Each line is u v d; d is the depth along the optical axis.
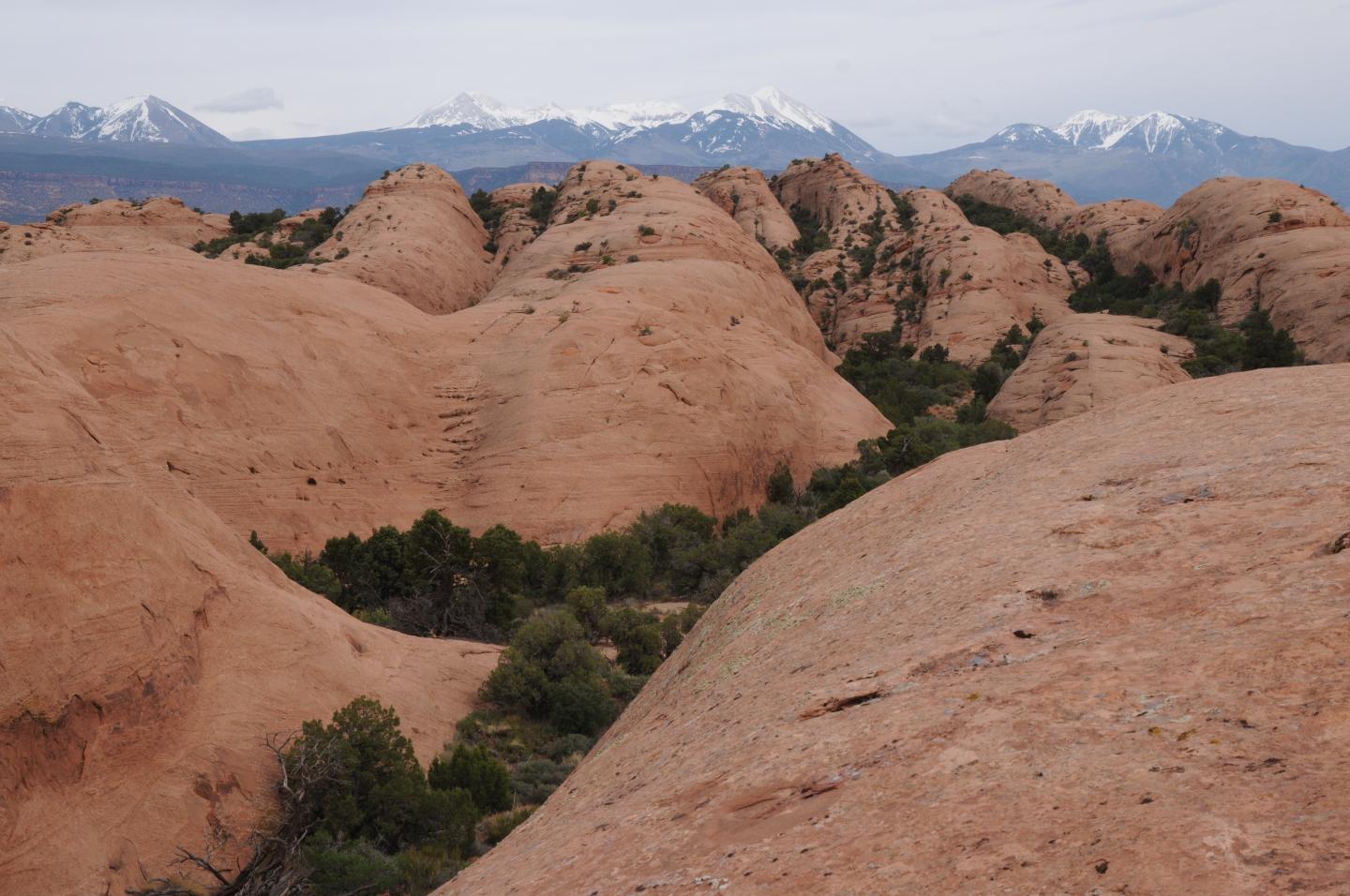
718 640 12.15
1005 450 13.42
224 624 31.80
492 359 78.62
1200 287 119.31
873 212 184.25
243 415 63.62
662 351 78.62
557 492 67.69
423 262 130.25
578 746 35.62
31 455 28.00
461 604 50.81
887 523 12.53
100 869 23.75
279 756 26.77
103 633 26.92
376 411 71.00
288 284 75.62
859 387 116.12
